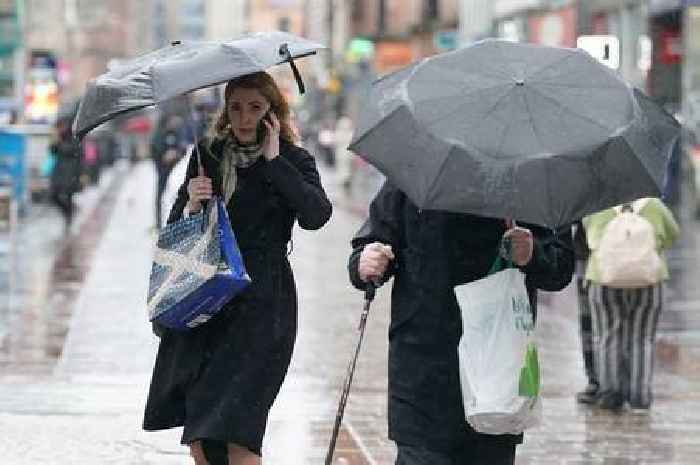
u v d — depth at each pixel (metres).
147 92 15.06
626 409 26.09
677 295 43.81
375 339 34.31
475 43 14.64
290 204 15.63
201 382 15.48
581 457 22.23
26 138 78.69
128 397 26.09
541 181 13.31
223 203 15.44
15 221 68.00
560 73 14.08
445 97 13.89
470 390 13.96
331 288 45.44
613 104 13.90
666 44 85.56
